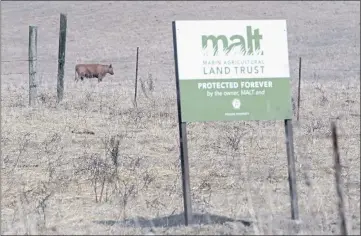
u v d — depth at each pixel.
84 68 138.12
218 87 37.44
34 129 66.25
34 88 81.94
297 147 57.72
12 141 61.25
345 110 78.81
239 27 37.81
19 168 53.31
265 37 38.09
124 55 193.38
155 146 60.72
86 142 61.81
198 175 50.78
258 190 44.09
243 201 42.72
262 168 52.09
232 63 37.62
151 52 198.25
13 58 189.25
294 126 67.50
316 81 121.38
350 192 43.72
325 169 50.97
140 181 49.41
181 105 37.00
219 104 37.41
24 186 48.59
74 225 39.09
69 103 80.94
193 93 37.16
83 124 68.69
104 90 95.69
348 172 49.81
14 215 41.12
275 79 38.03
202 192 45.97
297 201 38.69
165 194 46.19
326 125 68.38
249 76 37.75
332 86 105.56
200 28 37.44
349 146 59.19
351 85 109.50
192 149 58.84
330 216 38.50
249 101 37.69
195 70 37.25
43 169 53.09
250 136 63.59
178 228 37.16
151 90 94.12
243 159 55.00
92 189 47.59
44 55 192.75
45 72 156.62
